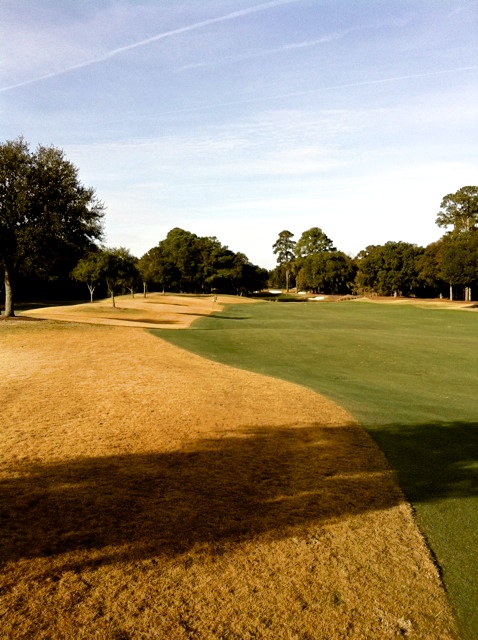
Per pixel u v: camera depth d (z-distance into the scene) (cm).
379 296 9244
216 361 1648
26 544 480
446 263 6506
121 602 406
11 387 1141
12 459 696
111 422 883
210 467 692
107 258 4334
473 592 441
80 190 2706
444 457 773
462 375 1566
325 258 10506
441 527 554
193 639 369
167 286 9062
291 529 533
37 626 373
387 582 450
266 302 7312
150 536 505
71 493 593
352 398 1170
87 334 2166
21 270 2803
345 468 713
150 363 1497
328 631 385
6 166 2453
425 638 382
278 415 970
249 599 418
